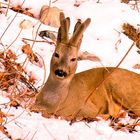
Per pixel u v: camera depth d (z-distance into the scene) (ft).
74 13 52.26
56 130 31.45
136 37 51.67
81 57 46.01
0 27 44.68
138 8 57.16
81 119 36.63
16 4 50.21
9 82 37.52
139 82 40.24
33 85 38.73
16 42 43.14
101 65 45.50
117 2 55.01
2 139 28.50
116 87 39.47
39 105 35.40
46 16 45.65
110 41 49.42
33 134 30.14
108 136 32.55
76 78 37.65
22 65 39.22
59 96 35.32
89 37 49.19
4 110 32.27
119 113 38.22
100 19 51.80
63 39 33.96
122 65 46.91
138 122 36.63
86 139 31.42
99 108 39.19
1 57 39.78
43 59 42.78
